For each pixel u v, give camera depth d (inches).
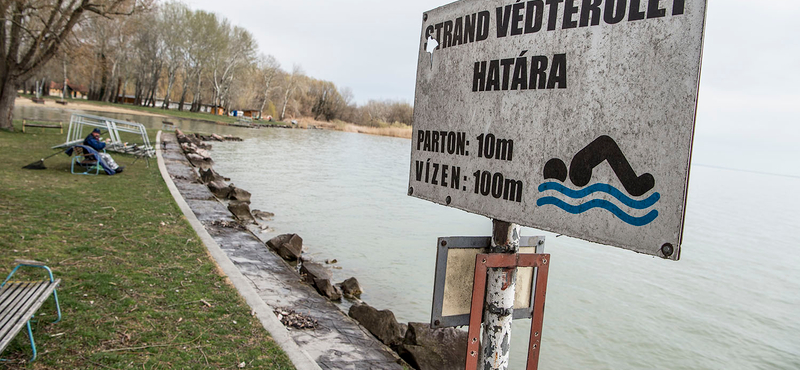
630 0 71.4
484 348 92.5
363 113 4766.2
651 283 462.3
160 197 474.9
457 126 99.6
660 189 67.7
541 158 82.9
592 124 75.8
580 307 376.2
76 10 924.0
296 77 4426.7
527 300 99.4
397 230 579.2
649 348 317.1
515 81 87.2
